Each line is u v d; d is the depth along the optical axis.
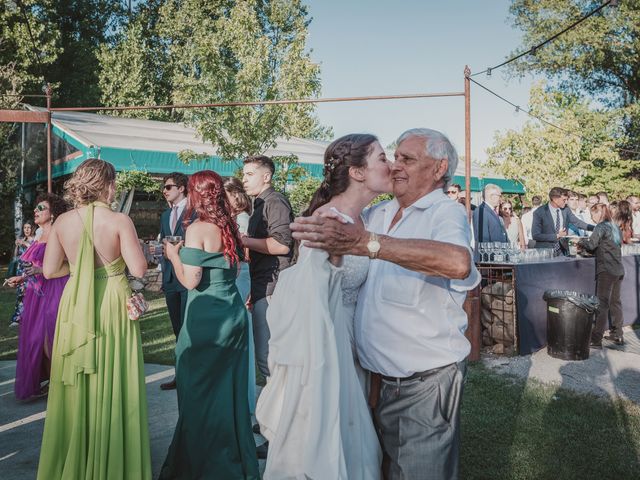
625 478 3.20
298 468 1.79
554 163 15.54
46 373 4.89
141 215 15.54
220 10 25.34
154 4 29.58
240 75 10.32
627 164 19.12
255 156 3.87
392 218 2.25
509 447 3.60
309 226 1.72
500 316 6.21
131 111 25.91
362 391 2.00
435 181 2.09
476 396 4.63
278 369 1.92
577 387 4.93
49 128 9.59
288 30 16.64
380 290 2.05
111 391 2.87
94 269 2.90
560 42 24.33
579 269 7.04
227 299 3.17
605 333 7.59
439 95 7.50
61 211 4.88
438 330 1.98
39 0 24.47
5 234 17.06
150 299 10.29
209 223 3.12
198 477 3.06
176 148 14.15
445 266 1.74
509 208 8.86
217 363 3.10
